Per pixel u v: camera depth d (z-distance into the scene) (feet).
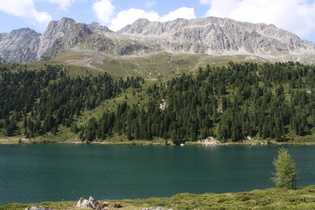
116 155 495.41
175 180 285.23
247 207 134.00
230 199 164.76
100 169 353.31
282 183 213.87
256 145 642.22
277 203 143.23
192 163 394.73
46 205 147.54
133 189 250.16
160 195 229.25
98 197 224.33
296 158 417.08
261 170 334.65
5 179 295.28
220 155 476.95
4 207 145.89
